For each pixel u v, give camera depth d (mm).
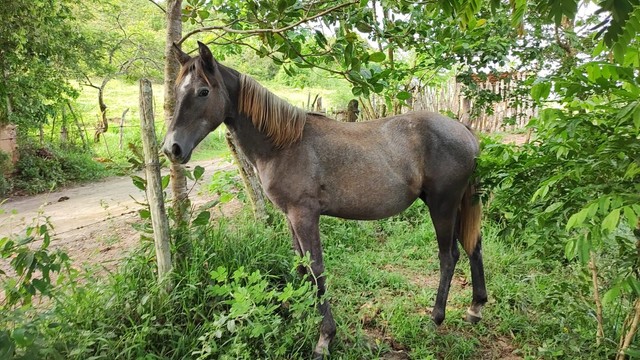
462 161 2904
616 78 1474
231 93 2676
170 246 2797
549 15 1028
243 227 3900
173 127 2441
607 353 2205
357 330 2758
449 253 3037
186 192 3059
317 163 2699
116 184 9914
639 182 1568
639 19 1011
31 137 11383
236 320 2510
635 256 1776
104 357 2199
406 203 2943
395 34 3598
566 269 3480
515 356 2711
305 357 2629
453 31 4004
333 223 4707
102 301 2580
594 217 1459
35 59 9383
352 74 2689
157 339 2461
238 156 4242
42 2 8594
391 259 4164
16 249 2215
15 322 2209
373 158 2760
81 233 5234
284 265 3344
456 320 3061
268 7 2652
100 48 12281
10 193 8891
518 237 4062
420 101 7793
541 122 1792
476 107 5605
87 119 16531
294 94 18312
